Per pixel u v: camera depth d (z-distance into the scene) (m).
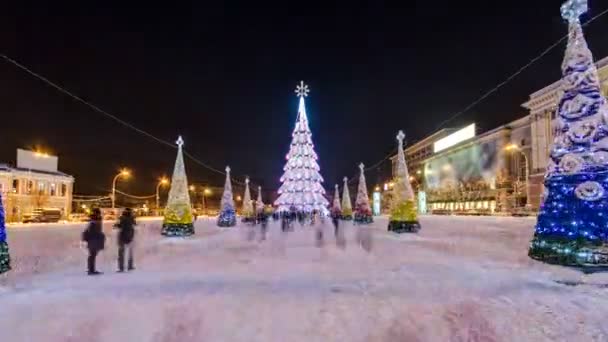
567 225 9.58
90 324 5.79
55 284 8.27
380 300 6.87
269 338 5.33
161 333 5.50
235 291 7.56
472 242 17.16
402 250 14.34
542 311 6.24
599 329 5.54
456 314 6.12
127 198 80.19
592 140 9.59
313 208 35.25
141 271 10.02
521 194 65.88
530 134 66.25
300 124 36.66
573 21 10.40
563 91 10.28
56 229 30.69
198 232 25.95
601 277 8.45
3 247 9.23
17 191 52.94
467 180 83.31
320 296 7.15
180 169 21.42
